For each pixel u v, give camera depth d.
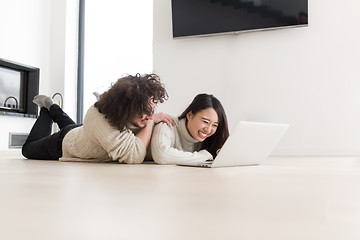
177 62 3.91
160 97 1.53
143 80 1.51
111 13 4.66
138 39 4.48
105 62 4.67
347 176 0.93
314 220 0.30
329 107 3.39
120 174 0.95
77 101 4.84
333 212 0.35
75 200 0.45
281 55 3.55
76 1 4.86
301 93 3.48
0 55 3.99
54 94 4.63
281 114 3.53
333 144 3.37
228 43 3.73
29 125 4.30
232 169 1.21
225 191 0.56
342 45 3.38
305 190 0.58
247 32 3.63
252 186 0.65
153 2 4.04
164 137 1.55
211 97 1.64
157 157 1.51
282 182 0.74
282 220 0.30
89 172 1.03
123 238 0.23
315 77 3.44
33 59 4.46
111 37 4.64
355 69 3.34
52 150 1.86
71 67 4.79
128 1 4.56
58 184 0.68
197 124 1.58
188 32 3.78
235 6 3.60
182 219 0.31
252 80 3.64
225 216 0.33
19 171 1.07
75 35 4.85
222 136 1.68
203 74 3.81
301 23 3.39
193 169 1.19
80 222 0.30
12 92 4.20
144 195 0.51
